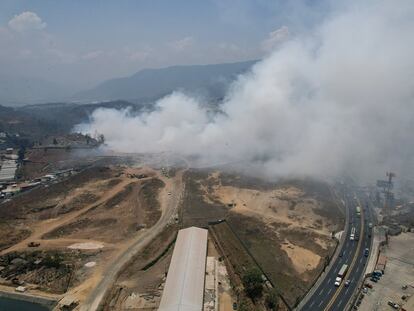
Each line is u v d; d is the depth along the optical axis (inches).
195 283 5610.2
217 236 7490.2
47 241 7377.0
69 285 5935.0
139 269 6397.6
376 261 6589.6
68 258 6707.7
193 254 6363.2
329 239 7391.7
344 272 6141.7
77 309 5354.3
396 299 5502.0
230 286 5876.0
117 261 6609.3
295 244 7150.6
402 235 7790.4
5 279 6122.1
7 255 6771.7
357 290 5733.3
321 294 5629.9
